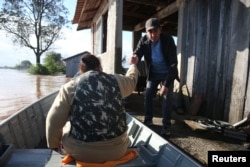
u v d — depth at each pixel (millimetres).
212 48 5809
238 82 5016
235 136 4656
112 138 2365
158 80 4773
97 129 2303
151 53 4578
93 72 2434
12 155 2875
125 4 10227
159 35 4363
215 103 5684
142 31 14055
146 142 3365
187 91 6703
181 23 7082
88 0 10031
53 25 44156
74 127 2357
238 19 5031
